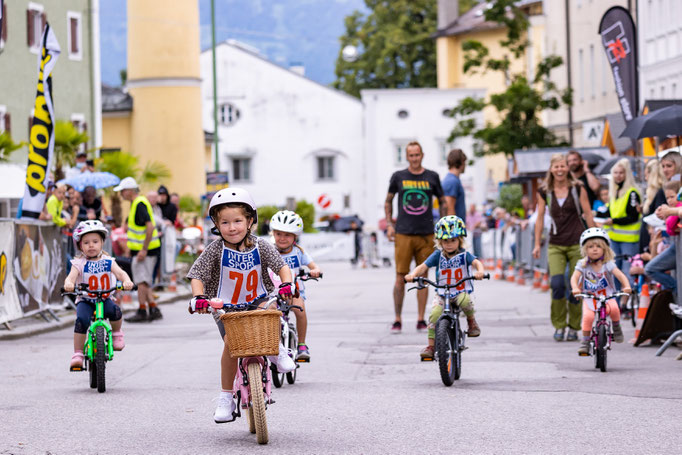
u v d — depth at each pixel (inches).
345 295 1320.1
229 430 434.6
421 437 408.8
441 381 559.5
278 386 545.0
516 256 1454.2
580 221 731.4
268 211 3100.4
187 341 797.2
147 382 580.1
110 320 569.0
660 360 626.8
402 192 813.9
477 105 2672.2
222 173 1975.9
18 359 697.0
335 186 4042.8
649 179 784.3
